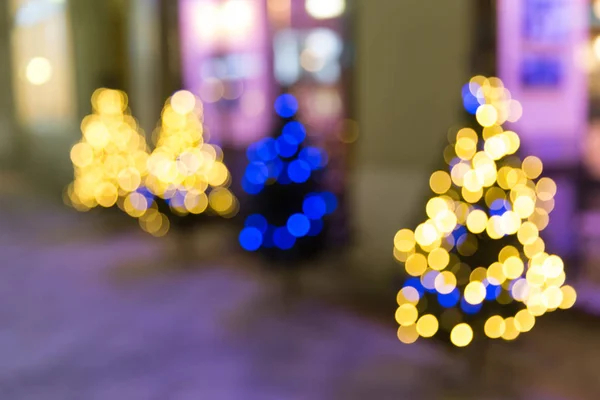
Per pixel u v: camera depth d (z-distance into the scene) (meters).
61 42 9.07
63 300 4.20
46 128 9.97
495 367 2.88
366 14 4.15
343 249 4.31
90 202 7.49
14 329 3.64
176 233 5.27
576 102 3.41
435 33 3.75
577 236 3.45
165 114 5.09
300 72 5.19
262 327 3.57
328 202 4.02
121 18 8.23
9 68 11.23
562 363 2.90
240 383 2.87
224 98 6.13
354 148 4.70
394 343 3.26
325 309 3.79
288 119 3.91
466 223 2.52
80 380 2.94
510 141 2.54
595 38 3.34
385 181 4.05
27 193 9.17
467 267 2.53
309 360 3.10
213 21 6.20
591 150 3.41
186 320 3.73
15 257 5.45
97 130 7.26
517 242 2.54
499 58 3.52
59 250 5.68
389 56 4.01
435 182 2.72
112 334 3.54
